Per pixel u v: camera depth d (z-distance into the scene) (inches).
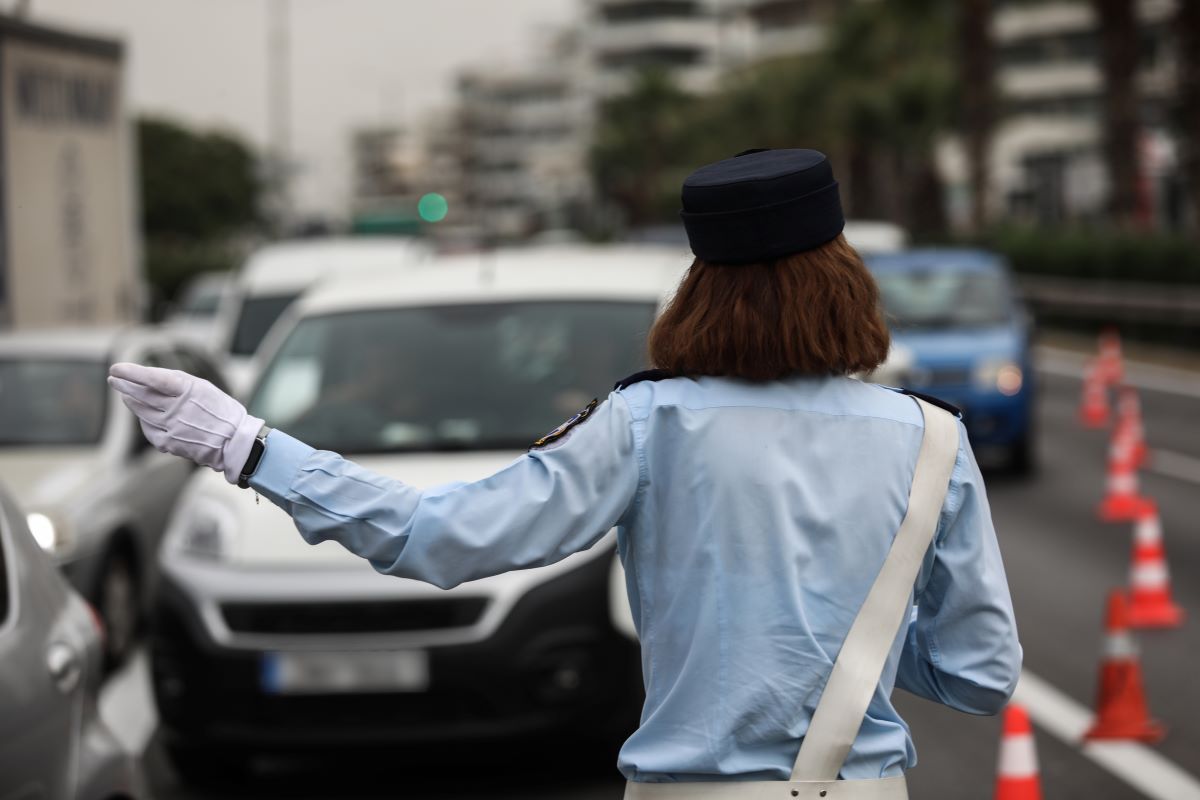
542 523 107.3
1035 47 4527.6
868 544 109.2
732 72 4788.4
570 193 6599.4
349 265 756.6
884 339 114.0
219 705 272.8
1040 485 690.2
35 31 653.3
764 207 110.1
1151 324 1390.3
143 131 4441.4
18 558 186.2
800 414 110.8
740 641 107.2
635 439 110.2
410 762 300.8
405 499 107.6
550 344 320.8
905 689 118.7
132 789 191.2
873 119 2864.2
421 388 312.8
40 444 423.8
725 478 108.6
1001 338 727.1
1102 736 309.6
